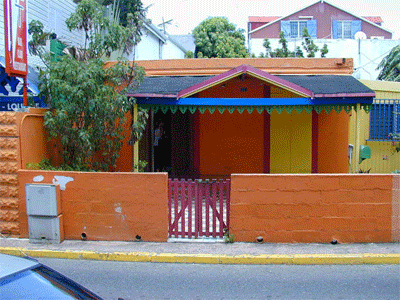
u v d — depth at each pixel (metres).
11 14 8.27
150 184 7.40
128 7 17.59
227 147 11.97
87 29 9.91
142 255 6.85
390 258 6.68
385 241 7.36
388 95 12.73
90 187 7.51
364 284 5.90
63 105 8.30
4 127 7.62
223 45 32.78
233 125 11.94
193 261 6.78
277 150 11.88
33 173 7.59
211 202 7.57
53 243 7.45
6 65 8.23
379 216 7.31
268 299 5.44
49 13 13.31
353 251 6.94
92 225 7.57
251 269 6.51
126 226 7.51
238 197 7.32
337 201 7.28
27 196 7.42
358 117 9.34
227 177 11.96
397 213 7.32
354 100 9.19
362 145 12.52
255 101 9.35
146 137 12.25
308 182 7.26
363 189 7.27
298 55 21.77
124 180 7.44
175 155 12.39
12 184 7.69
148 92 9.21
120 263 6.79
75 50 10.95
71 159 8.84
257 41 30.48
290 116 11.79
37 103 10.37
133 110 9.49
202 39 34.19
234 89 11.50
